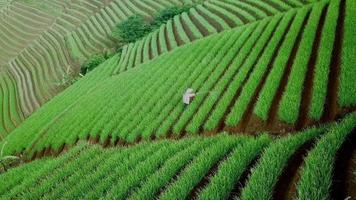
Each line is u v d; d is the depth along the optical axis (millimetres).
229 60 20266
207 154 10539
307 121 12422
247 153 9766
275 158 8820
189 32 35125
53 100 33344
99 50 51719
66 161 15430
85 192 11086
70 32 61531
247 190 7922
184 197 8789
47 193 12164
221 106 15469
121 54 38031
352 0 19938
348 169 8031
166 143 13211
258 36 22031
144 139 16359
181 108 17297
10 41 66312
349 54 14602
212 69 20219
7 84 52406
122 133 17750
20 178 15312
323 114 12422
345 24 17328
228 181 8625
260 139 10477
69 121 23531
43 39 62969
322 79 13758
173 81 21359
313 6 21922
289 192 7953
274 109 13859
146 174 10719
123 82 26141
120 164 12383
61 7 73438
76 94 30516
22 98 47125
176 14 45344
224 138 11445
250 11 31500
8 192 13992
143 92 21953
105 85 28141
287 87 14211
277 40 19578
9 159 22219
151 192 9516
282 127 12789
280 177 8484
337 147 8562
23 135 26109
